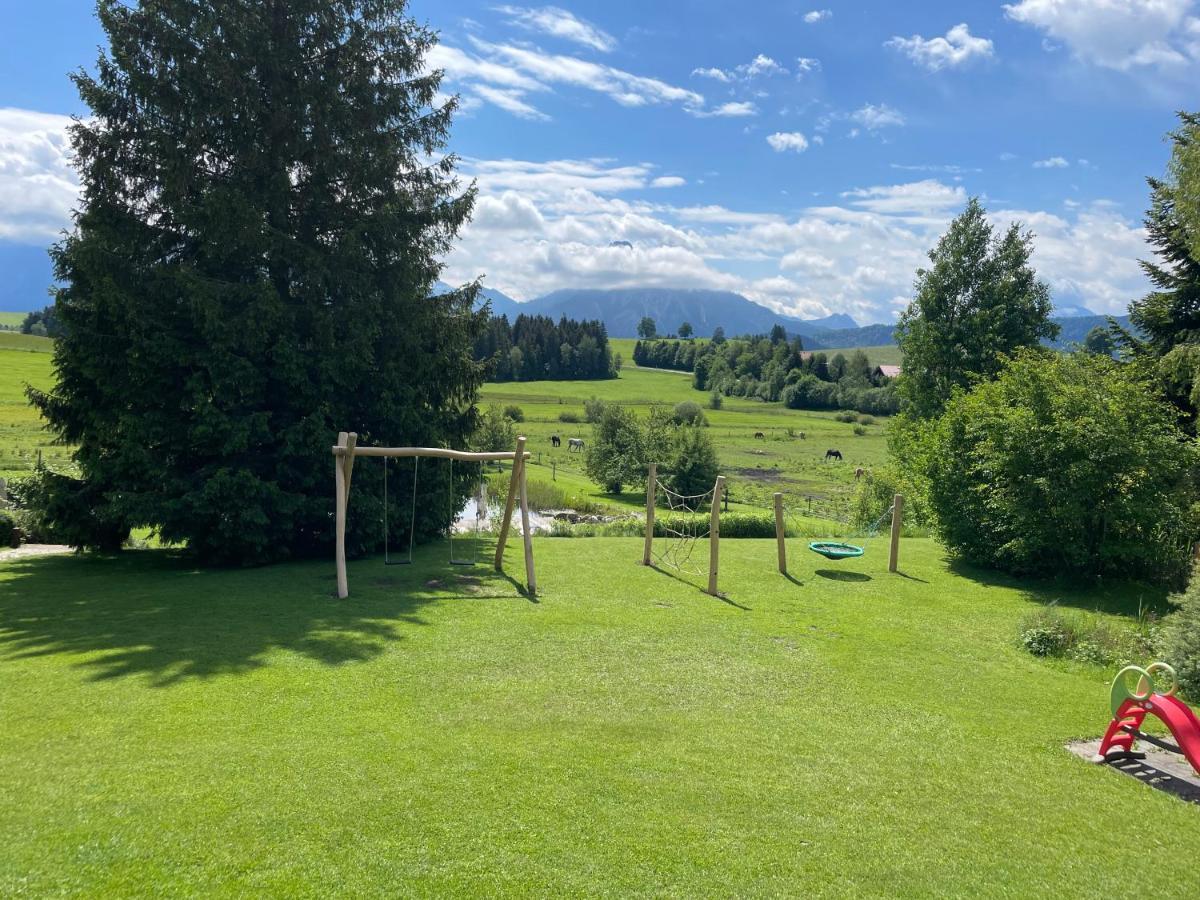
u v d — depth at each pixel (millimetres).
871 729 6969
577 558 15234
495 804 5086
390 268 14953
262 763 5547
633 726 6707
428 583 12422
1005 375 15422
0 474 27031
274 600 10961
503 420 44938
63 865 4176
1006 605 12461
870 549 17391
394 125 15359
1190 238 16203
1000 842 5027
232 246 13117
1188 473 13531
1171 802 5770
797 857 4660
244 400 13250
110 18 12867
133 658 8047
